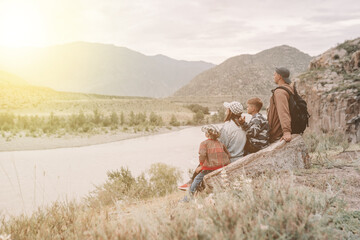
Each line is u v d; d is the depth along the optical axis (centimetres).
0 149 2734
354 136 1330
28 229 380
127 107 9038
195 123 6469
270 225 255
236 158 530
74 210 447
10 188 1290
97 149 2842
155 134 4388
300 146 550
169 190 959
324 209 309
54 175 1612
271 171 491
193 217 286
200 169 533
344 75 1781
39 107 8619
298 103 536
